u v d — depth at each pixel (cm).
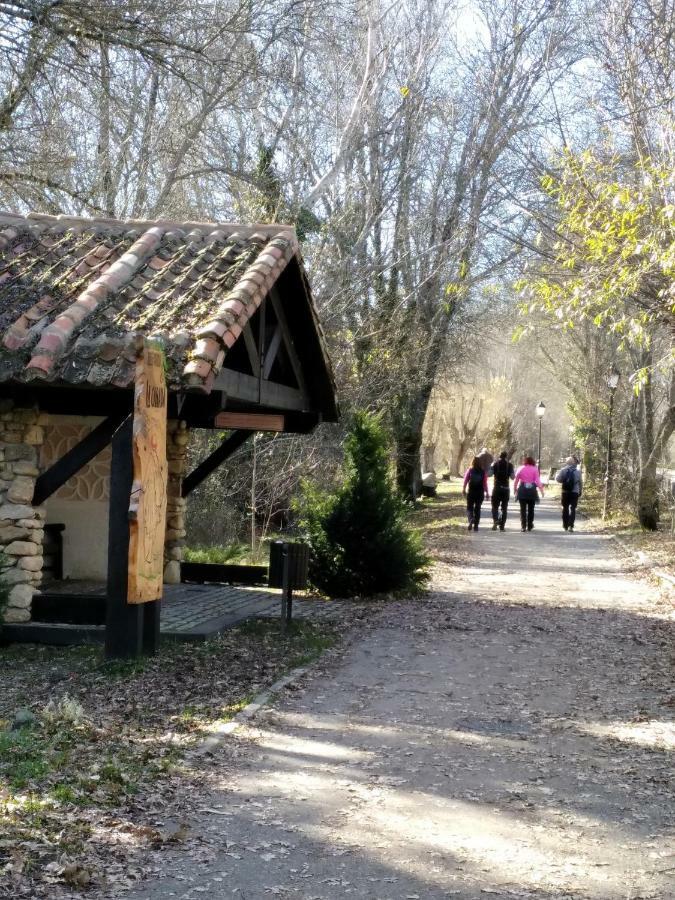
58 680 936
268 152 2330
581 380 3981
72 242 1247
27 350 1006
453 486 5653
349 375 2389
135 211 2034
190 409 1064
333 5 1911
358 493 1525
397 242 2806
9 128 1456
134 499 945
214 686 907
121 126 2058
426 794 628
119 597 987
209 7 1683
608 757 714
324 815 588
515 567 2038
